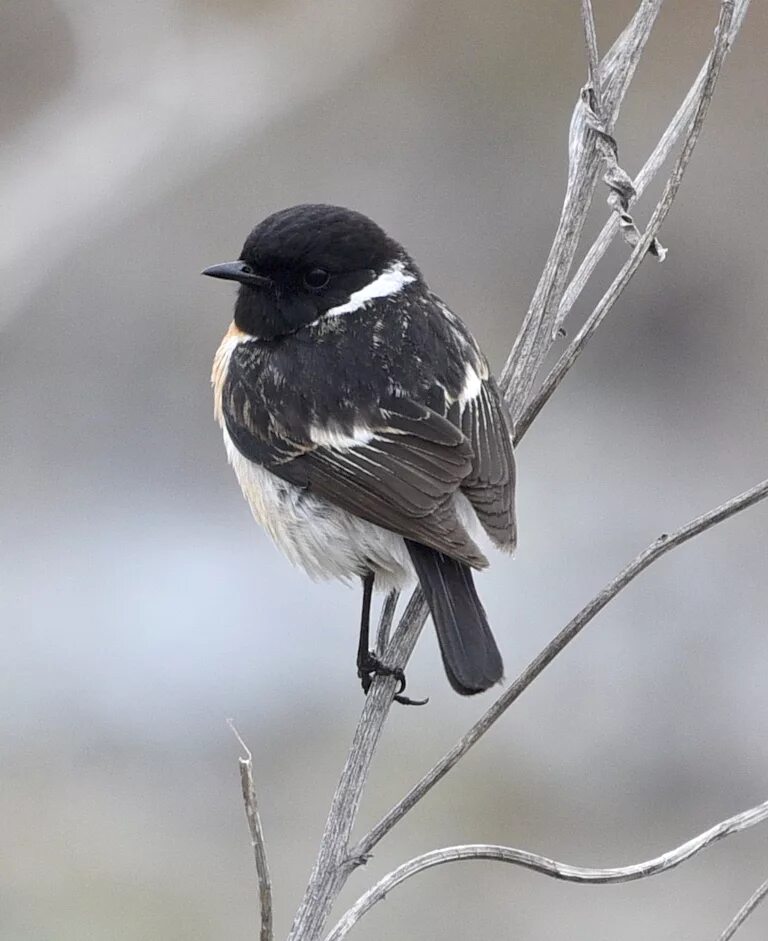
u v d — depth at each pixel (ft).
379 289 23.99
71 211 54.85
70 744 47.42
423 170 65.82
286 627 51.31
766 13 64.39
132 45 55.47
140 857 43.24
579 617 18.03
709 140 64.59
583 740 46.37
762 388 61.11
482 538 22.67
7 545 55.26
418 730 46.75
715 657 47.70
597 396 61.31
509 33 66.13
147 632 51.16
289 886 42.16
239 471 24.38
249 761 16.30
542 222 65.62
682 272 63.10
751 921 41.14
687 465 57.36
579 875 17.71
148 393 59.93
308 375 23.24
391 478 21.94
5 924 41.01
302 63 58.85
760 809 18.20
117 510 57.00
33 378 59.36
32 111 54.75
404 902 42.60
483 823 44.60
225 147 57.88
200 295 60.44
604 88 21.67
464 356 23.38
